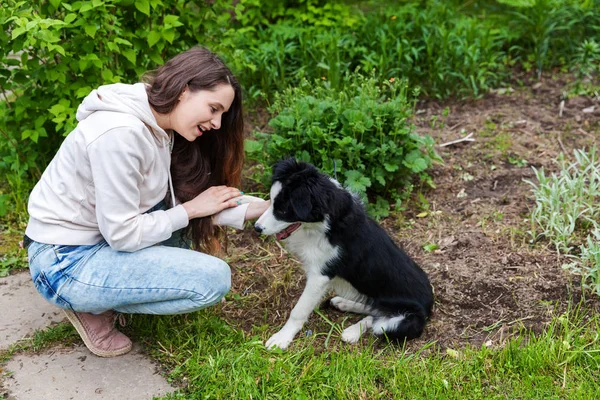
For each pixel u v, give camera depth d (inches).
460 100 230.8
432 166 189.9
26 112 172.2
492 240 158.4
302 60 233.9
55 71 162.4
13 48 157.2
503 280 143.4
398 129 170.6
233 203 121.2
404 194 175.2
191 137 110.1
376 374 116.5
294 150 168.6
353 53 234.1
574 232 158.6
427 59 235.0
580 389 110.6
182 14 184.2
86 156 103.1
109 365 120.0
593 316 131.1
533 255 151.9
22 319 133.6
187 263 110.5
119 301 110.3
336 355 122.1
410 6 257.3
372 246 128.0
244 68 225.1
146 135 105.7
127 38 171.3
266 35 245.9
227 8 196.1
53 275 108.4
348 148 163.3
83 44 161.9
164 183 115.0
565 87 235.6
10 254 155.6
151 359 121.7
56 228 108.3
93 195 106.5
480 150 198.7
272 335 129.1
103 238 111.7
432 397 110.7
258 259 155.2
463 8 277.0
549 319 131.5
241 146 125.6
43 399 111.7
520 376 115.8
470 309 136.6
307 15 254.1
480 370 117.0
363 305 137.4
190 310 113.9
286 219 118.5
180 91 104.5
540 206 159.3
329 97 184.5
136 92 106.4
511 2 252.8
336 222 122.2
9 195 172.9
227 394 111.9
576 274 144.0
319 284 127.4
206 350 121.9
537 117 217.9
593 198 163.8
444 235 161.9
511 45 258.2
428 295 130.9
